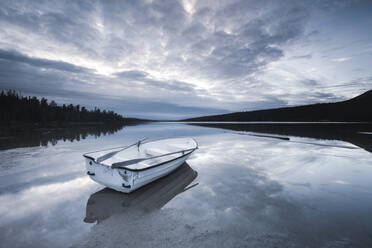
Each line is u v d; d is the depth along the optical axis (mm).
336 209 3281
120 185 3621
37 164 6316
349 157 7555
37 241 2398
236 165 6395
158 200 3643
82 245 2324
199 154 8367
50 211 3193
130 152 5988
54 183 4543
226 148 10039
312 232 2600
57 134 17703
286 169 5906
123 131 24672
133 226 2750
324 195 3895
